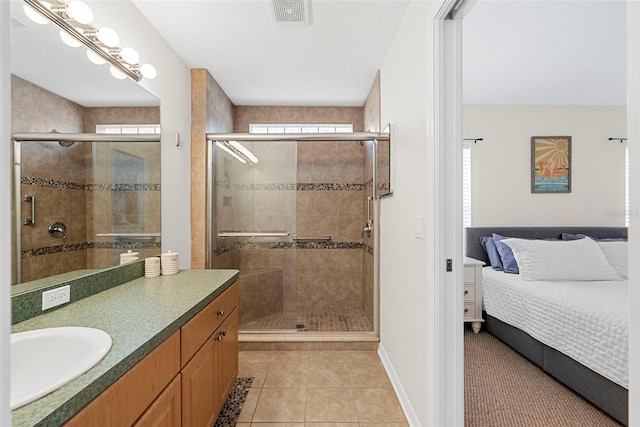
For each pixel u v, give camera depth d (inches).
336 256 148.3
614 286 96.3
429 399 58.5
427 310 59.9
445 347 56.1
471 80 115.4
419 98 66.0
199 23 81.5
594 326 72.6
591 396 74.2
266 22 81.4
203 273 80.1
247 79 115.4
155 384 41.4
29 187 48.0
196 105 106.1
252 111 144.5
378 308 110.3
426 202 60.7
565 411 74.2
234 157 122.6
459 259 56.0
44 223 50.6
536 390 82.7
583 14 77.5
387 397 81.0
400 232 81.0
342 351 107.3
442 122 55.7
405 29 76.6
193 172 105.2
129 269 71.2
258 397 80.6
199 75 106.1
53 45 52.4
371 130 124.3
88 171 60.1
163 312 49.9
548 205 140.3
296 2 73.4
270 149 123.5
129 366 35.8
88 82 59.8
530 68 106.7
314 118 145.4
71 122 56.0
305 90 126.6
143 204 77.5
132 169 73.4
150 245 80.9
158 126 84.9
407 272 74.6
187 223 102.3
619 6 74.3
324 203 148.3
